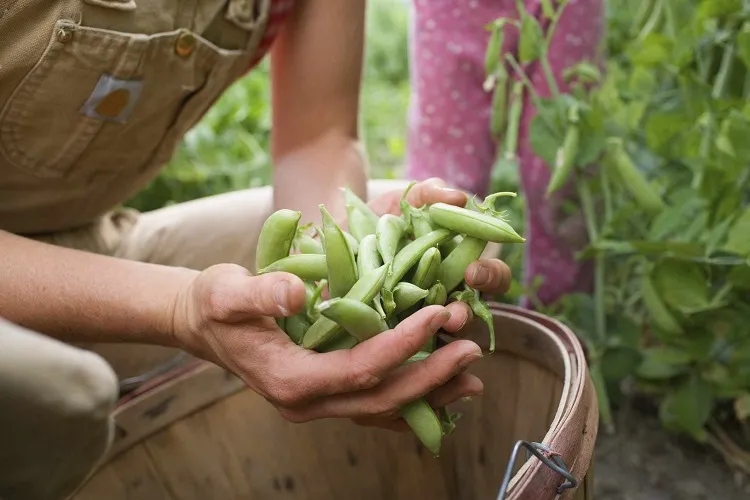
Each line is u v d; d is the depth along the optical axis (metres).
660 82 1.58
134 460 0.97
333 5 1.09
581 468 0.69
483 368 0.99
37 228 1.12
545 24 1.47
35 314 0.81
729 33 1.35
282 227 0.74
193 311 0.75
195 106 1.08
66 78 0.92
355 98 1.14
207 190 2.06
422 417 0.75
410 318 0.65
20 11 0.86
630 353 1.44
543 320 0.92
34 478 0.61
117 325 0.81
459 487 1.04
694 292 1.29
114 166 1.08
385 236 0.77
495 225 0.74
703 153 1.35
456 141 1.61
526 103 1.53
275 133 1.17
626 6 1.71
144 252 1.23
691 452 1.46
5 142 0.96
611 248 1.40
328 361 0.69
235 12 1.02
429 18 1.54
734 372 1.32
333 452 1.05
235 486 1.03
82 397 0.58
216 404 1.02
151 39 0.94
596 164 1.49
